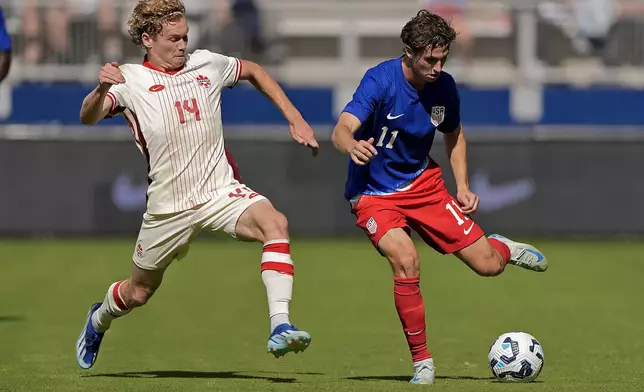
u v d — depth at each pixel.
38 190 62.19
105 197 62.31
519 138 61.59
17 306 40.91
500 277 50.75
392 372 26.69
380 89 23.81
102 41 65.94
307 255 57.25
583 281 49.06
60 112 65.31
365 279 49.09
